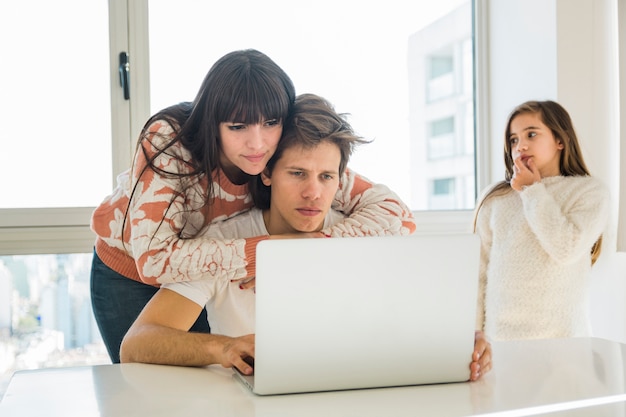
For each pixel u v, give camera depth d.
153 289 1.76
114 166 2.15
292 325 0.93
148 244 1.38
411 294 0.97
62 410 0.86
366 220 1.56
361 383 0.97
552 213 1.87
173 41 2.22
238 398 0.93
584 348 1.27
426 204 2.58
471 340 1.02
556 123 2.02
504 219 2.01
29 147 2.09
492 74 2.63
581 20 2.36
